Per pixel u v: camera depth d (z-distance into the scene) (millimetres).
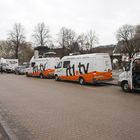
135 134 6551
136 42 64938
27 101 12359
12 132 6855
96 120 8141
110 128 7156
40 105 11156
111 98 13188
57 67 25766
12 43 65938
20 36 66000
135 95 14391
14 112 9656
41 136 6469
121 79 16438
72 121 8055
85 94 14977
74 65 22719
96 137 6320
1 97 13867
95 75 20234
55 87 19422
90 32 64812
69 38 62969
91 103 11578
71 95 14531
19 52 69688
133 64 15594
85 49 63844
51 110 9953
